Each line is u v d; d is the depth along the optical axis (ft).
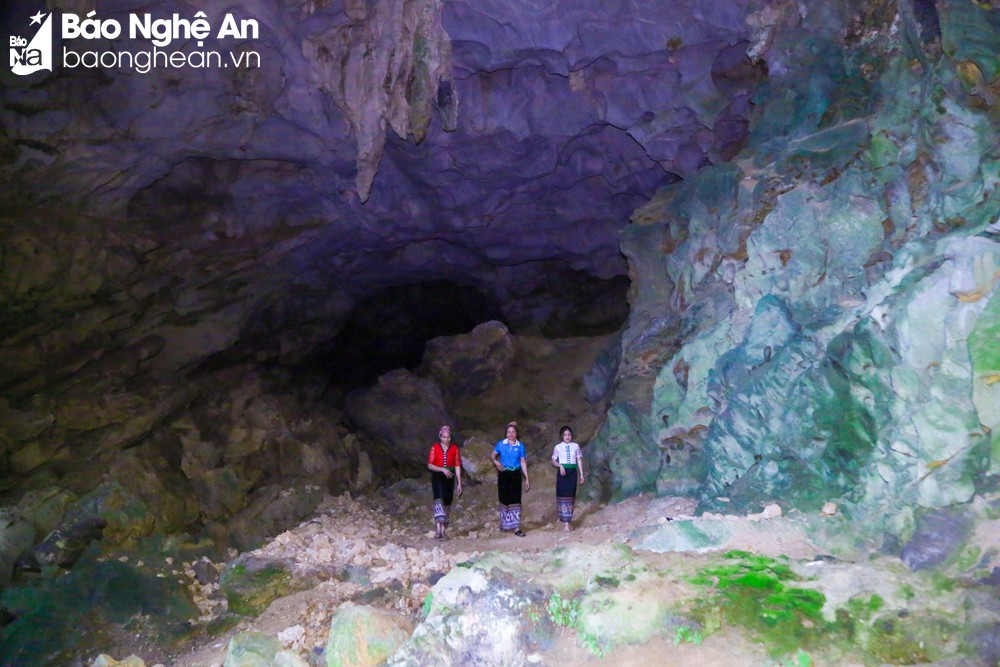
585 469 40.50
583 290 61.41
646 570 21.81
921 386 22.77
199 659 25.09
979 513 19.93
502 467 36.50
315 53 39.96
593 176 50.03
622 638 19.67
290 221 49.80
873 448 24.48
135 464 41.01
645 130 44.04
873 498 23.38
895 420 23.57
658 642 19.44
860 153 31.83
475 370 58.75
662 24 39.45
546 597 21.12
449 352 59.31
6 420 37.37
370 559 32.55
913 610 18.13
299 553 33.68
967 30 26.61
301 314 56.44
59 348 41.19
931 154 27.71
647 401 38.22
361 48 40.45
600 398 51.60
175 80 38.40
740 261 35.22
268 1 37.55
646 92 42.98
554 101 44.37
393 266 57.21
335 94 40.75
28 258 37.52
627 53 40.81
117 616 27.71
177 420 47.01
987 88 26.12
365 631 21.38
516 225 53.72
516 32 40.40
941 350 22.21
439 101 42.37
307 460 49.39
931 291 22.58
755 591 20.22
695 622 19.51
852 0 36.52
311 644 24.31
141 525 34.55
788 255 32.12
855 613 18.74
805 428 26.89
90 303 41.93
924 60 30.17
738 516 26.16
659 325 40.65
